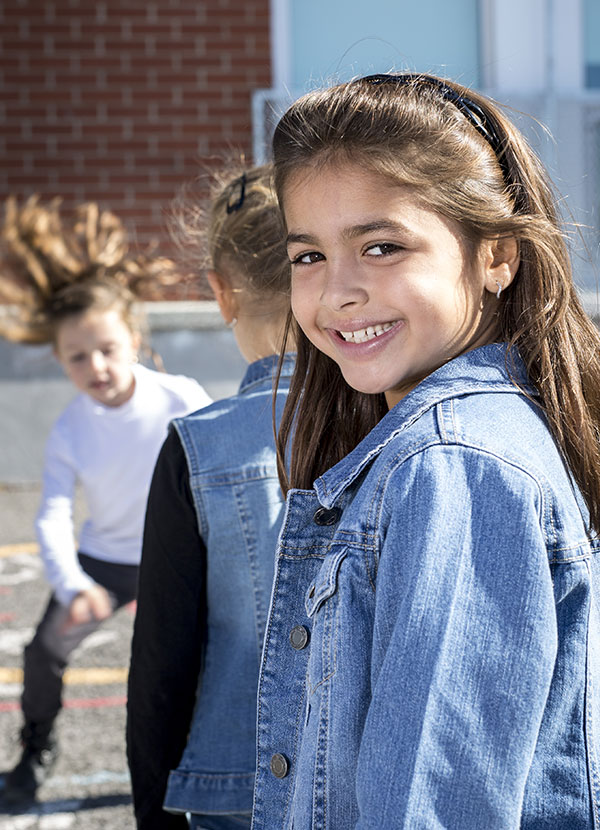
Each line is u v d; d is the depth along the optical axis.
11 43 6.42
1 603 4.32
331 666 1.02
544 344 1.10
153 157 6.52
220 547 1.49
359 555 1.01
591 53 6.88
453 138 1.09
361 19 6.78
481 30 6.84
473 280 1.10
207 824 1.52
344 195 1.06
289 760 1.19
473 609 0.90
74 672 3.61
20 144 6.46
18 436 6.32
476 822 0.87
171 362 6.24
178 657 1.50
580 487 1.06
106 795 2.73
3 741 3.04
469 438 0.98
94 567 2.88
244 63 6.55
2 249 3.88
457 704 0.88
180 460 1.51
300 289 1.14
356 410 1.34
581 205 6.62
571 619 1.00
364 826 0.88
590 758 0.99
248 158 6.52
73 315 2.84
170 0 6.48
